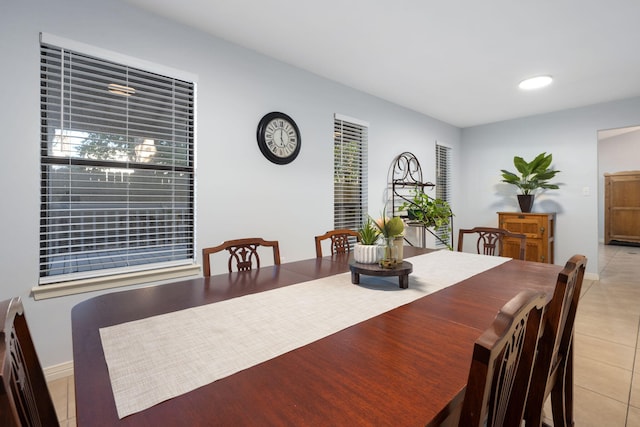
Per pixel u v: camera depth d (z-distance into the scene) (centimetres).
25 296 178
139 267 217
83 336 93
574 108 431
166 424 57
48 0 181
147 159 221
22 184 176
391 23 227
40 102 181
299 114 305
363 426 56
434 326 100
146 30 215
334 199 344
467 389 53
